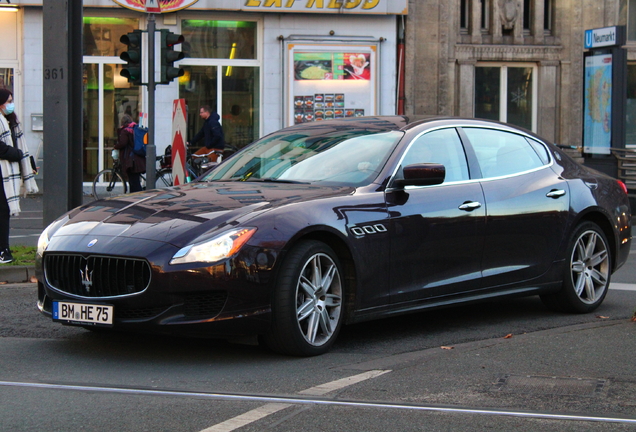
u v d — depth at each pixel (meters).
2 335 6.87
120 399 5.01
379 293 6.46
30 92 22.08
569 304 7.91
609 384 5.30
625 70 18.86
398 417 4.64
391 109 23.89
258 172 7.26
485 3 25.62
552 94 26.05
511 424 4.53
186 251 5.65
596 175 8.45
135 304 5.68
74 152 10.66
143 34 12.62
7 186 9.85
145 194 6.78
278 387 5.28
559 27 25.97
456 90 25.33
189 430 4.42
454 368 5.71
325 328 6.19
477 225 7.09
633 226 17.34
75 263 5.95
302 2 22.98
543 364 5.80
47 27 10.39
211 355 6.16
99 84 22.59
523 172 7.72
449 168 7.17
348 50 23.55
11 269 9.40
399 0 23.48
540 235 7.59
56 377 5.54
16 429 4.45
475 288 7.12
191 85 23.11
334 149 7.19
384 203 6.54
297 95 23.45
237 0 22.66
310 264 6.07
